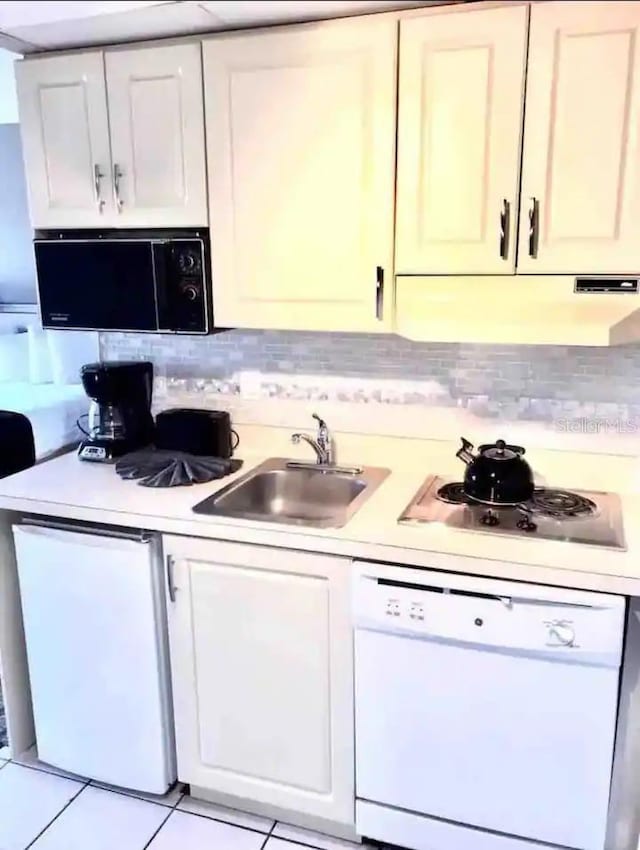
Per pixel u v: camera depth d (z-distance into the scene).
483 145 1.74
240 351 2.43
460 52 1.71
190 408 2.49
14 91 2.54
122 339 2.59
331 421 2.36
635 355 2.01
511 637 1.63
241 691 1.96
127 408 2.44
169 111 1.99
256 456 2.43
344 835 1.99
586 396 2.08
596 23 1.61
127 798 2.14
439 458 2.26
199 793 2.14
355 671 1.81
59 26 1.86
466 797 1.78
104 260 2.13
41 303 2.25
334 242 1.92
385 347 2.25
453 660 1.70
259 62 1.87
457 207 1.80
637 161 1.65
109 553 1.98
